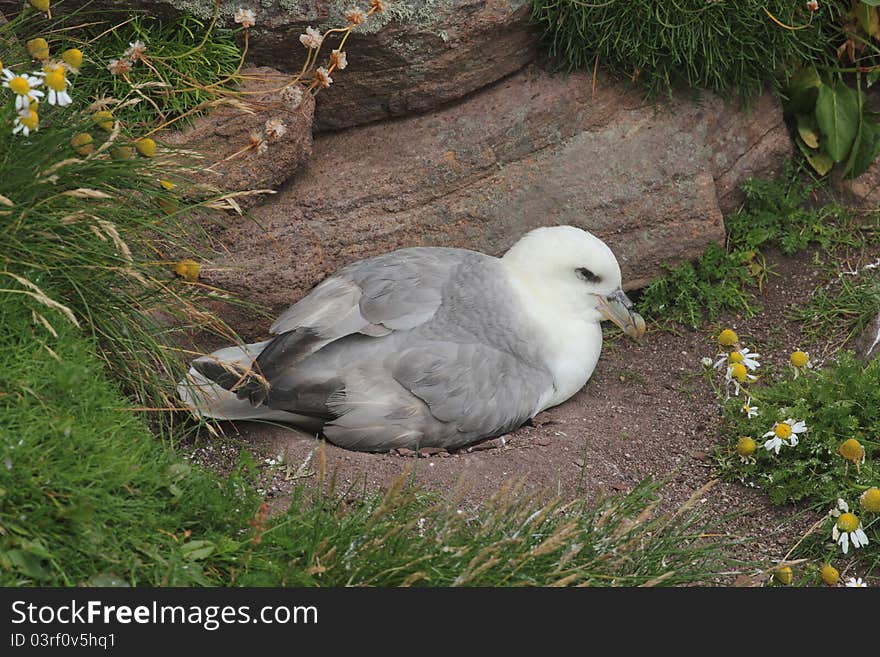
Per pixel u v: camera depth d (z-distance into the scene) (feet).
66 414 13.21
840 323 21.44
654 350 21.44
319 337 17.74
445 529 14.05
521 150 21.47
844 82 24.40
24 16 16.76
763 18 21.66
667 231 21.95
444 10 20.18
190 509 13.92
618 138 21.88
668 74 21.95
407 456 17.44
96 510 12.64
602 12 20.99
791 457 17.39
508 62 21.54
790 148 23.57
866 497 15.61
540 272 19.04
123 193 16.19
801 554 16.30
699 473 17.99
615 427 19.07
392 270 18.67
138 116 18.75
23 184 14.46
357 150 21.01
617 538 14.64
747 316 21.95
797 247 22.93
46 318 14.24
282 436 17.62
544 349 18.69
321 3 19.56
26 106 13.80
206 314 16.93
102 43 18.98
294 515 14.15
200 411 16.69
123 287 16.12
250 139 17.33
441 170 20.92
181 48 19.16
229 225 19.44
